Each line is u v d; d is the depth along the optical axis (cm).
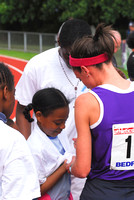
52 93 495
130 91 428
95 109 414
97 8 5047
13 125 521
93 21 5106
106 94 418
